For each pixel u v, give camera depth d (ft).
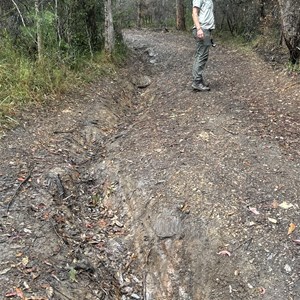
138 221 14.80
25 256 11.69
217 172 15.67
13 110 19.83
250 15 43.68
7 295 10.21
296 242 12.36
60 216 14.05
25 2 26.84
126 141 19.22
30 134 18.61
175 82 28.09
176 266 13.00
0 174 15.26
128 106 25.54
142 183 15.93
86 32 31.48
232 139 18.03
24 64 23.02
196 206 14.16
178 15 67.82
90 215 15.33
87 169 17.60
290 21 26.21
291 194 14.35
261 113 20.97
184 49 41.88
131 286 12.82
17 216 13.26
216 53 38.70
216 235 13.01
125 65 33.27
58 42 27.32
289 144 17.62
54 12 27.43
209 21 22.99
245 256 12.19
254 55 34.88
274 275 11.56
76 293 11.18
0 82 21.33
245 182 15.06
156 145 18.24
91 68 28.14
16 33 26.11
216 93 24.27
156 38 53.36
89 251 13.35
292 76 25.79
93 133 20.15
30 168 16.02
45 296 10.48
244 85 26.05
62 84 23.52
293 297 10.94
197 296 12.12
